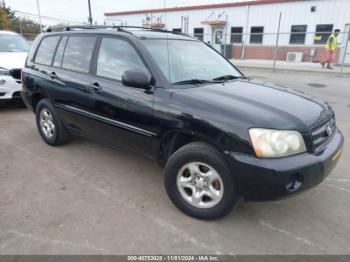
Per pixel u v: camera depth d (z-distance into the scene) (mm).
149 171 4004
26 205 3193
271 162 2508
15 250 2551
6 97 6555
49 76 4406
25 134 5363
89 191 3498
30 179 3756
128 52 3465
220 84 3396
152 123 3131
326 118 3066
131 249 2596
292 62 20000
